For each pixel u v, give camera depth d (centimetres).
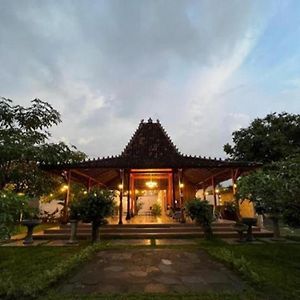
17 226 452
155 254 670
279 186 523
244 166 1239
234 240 947
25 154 942
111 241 927
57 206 2044
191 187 2003
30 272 507
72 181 1590
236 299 354
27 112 1095
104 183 1916
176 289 399
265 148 2059
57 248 784
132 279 453
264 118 2295
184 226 1113
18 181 1049
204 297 361
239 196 638
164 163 1255
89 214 876
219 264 562
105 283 430
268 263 574
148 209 2380
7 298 357
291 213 570
